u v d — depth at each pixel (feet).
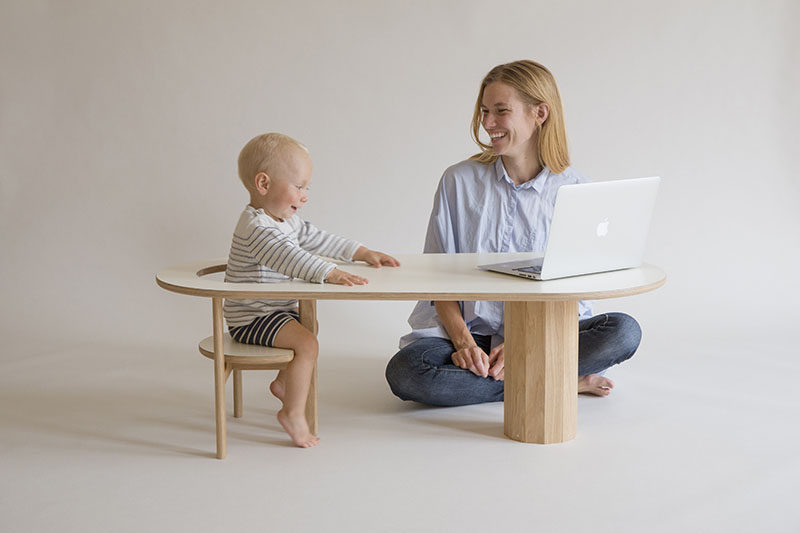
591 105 12.16
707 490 7.07
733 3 12.03
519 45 12.03
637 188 7.61
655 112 12.20
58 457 7.88
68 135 12.10
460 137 12.17
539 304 7.97
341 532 6.42
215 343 7.66
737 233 12.42
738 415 8.87
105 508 6.82
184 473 7.52
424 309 9.63
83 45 11.96
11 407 9.23
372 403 9.41
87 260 12.25
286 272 7.58
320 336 12.03
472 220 9.47
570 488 7.15
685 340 11.48
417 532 6.41
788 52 12.12
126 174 12.16
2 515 6.70
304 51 12.02
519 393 8.19
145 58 11.98
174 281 7.70
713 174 12.32
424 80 12.07
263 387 10.05
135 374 10.44
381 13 11.97
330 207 12.33
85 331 11.97
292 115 12.13
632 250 7.94
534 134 9.27
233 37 11.98
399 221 12.33
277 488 7.20
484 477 7.39
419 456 7.89
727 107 12.21
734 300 12.40
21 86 12.01
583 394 9.61
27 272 12.21
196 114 12.09
